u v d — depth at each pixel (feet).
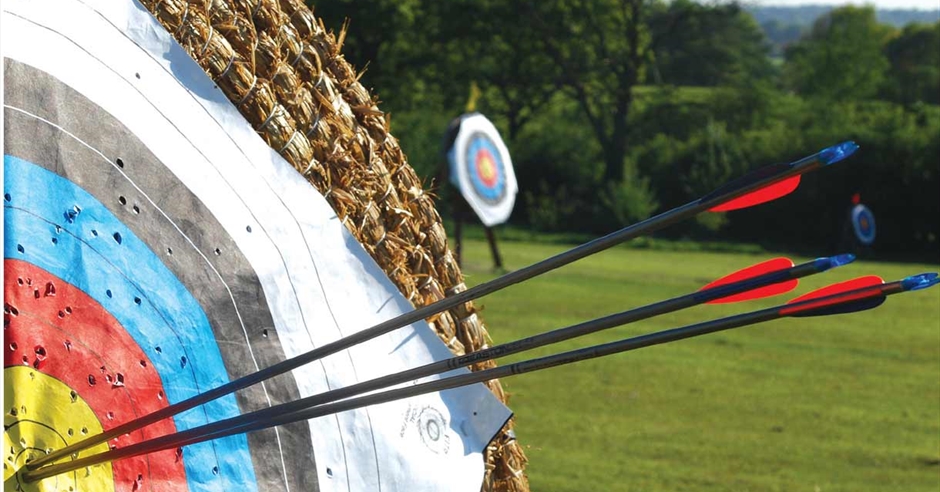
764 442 26.40
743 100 153.69
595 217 114.11
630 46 133.18
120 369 7.42
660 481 22.30
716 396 31.86
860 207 90.74
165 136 8.27
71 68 7.63
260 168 8.98
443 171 58.85
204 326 8.14
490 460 10.47
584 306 50.88
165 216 8.11
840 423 28.86
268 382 8.44
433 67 134.31
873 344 42.63
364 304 9.46
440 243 10.71
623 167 122.11
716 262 80.84
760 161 111.34
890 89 208.54
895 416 30.04
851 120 118.01
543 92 140.87
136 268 7.75
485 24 133.69
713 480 22.61
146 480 7.36
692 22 146.10
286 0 9.98
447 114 140.46
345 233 9.50
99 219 7.58
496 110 144.77
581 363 36.37
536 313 47.91
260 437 8.29
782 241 103.14
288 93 9.45
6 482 6.49
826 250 99.40
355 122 10.15
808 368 37.06
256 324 8.52
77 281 7.29
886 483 23.06
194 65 8.67
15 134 7.07
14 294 6.85
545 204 117.91
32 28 7.41
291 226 9.07
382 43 128.88
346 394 6.42
